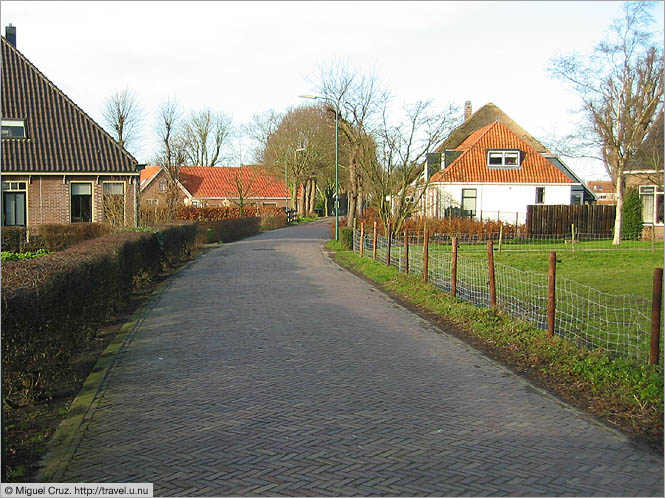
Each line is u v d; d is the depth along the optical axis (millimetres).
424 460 4805
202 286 15359
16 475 4574
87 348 8719
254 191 67562
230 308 11961
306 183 67062
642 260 20797
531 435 5359
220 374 7281
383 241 21234
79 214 27406
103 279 9789
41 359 6316
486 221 32719
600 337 8742
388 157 24234
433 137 24078
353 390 6664
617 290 13625
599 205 32969
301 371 7414
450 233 29438
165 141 46469
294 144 62094
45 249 23672
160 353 8367
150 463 4766
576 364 7344
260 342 8977
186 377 7172
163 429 5496
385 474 4547
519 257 21781
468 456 4887
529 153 37656
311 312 11539
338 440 5211
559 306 11289
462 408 6094
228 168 67938
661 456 4910
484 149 37125
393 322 10695
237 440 5215
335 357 8125
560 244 28531
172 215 33469
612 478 4492
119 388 6781
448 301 12039
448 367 7711
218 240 32938
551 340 8484
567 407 6160
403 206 24906
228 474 4555
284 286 15219
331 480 4445
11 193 26719
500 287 13297
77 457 4906
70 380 7152
